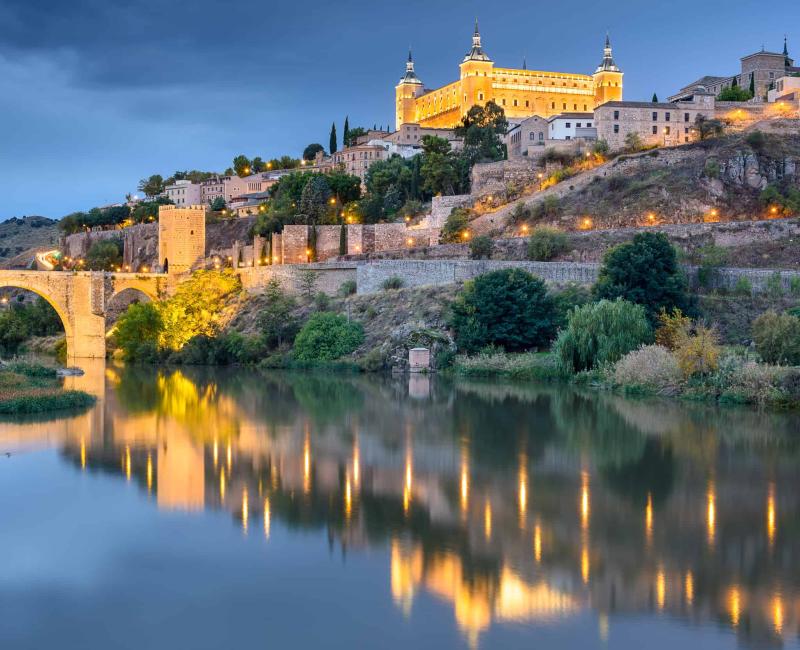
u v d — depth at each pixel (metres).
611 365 103.75
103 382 120.19
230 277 178.00
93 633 35.66
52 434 75.06
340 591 39.34
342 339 136.75
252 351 145.12
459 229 181.75
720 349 99.81
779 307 114.25
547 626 35.62
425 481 58.06
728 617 36.31
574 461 63.66
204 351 152.75
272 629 35.75
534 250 154.75
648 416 82.88
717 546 44.72
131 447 69.75
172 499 53.88
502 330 124.12
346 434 75.44
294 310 153.62
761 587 39.28
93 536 46.94
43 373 123.38
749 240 152.00
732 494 54.44
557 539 45.81
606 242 155.25
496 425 79.19
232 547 45.09
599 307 108.25
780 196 169.00
